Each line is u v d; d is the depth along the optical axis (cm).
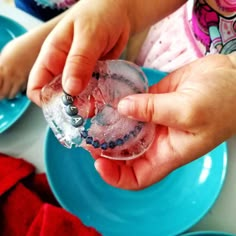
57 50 23
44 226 26
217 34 31
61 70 23
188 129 21
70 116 20
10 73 33
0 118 35
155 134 24
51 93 21
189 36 34
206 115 20
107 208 32
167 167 24
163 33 37
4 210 30
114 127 21
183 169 32
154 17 27
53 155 32
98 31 22
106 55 25
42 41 34
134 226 31
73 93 20
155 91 25
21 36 35
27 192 31
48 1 38
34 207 30
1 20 38
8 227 30
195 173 32
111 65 22
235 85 21
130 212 32
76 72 20
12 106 35
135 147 23
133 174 24
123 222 31
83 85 20
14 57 33
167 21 37
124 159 23
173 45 36
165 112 20
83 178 32
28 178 33
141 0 26
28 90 24
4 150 34
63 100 20
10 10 39
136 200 32
